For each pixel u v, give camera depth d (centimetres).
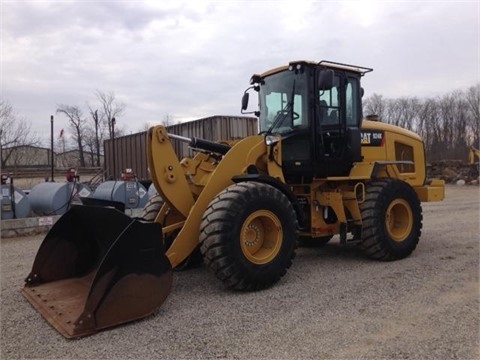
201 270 542
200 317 380
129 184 1057
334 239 768
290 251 476
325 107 567
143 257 378
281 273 467
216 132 1262
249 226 459
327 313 386
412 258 596
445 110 4619
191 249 457
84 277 462
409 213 605
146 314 377
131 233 371
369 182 602
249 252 461
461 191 1853
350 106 605
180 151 1330
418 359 299
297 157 555
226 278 432
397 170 664
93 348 324
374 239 567
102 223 423
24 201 976
